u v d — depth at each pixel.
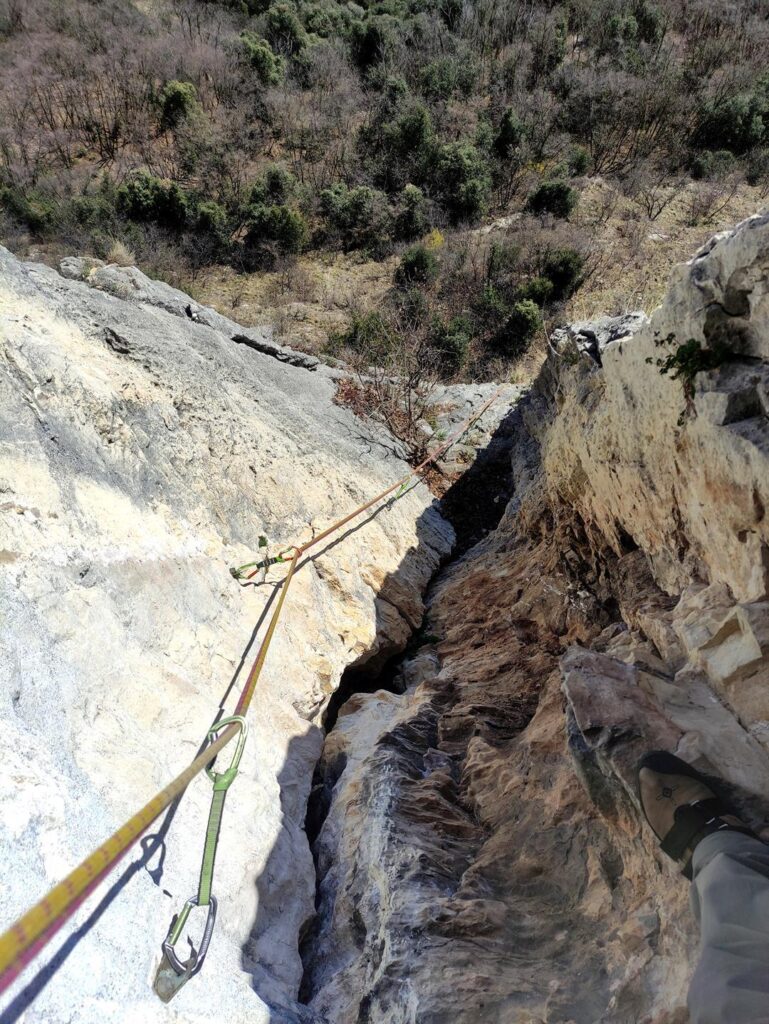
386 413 9.95
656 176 22.19
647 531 4.00
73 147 24.47
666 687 2.81
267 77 25.77
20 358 3.55
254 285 19.59
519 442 9.58
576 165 22.39
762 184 21.88
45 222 20.89
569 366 6.12
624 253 19.30
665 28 27.25
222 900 2.60
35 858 1.85
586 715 2.63
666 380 3.30
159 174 23.08
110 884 2.10
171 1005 2.02
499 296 18.02
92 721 2.61
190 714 3.19
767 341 2.68
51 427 3.49
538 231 19.38
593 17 27.69
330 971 2.83
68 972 1.76
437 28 27.59
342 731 4.44
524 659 4.78
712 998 1.61
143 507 4.03
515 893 2.76
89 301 5.75
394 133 22.56
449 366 16.22
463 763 3.78
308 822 3.75
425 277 18.95
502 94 24.47
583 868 2.70
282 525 5.55
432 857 2.98
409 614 6.27
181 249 20.36
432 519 8.52
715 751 2.48
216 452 5.28
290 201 21.47
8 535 2.71
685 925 2.14
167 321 6.86
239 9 32.19
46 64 27.08
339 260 20.67
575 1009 2.24
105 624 2.98
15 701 2.24
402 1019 2.35
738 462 2.63
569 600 5.06
